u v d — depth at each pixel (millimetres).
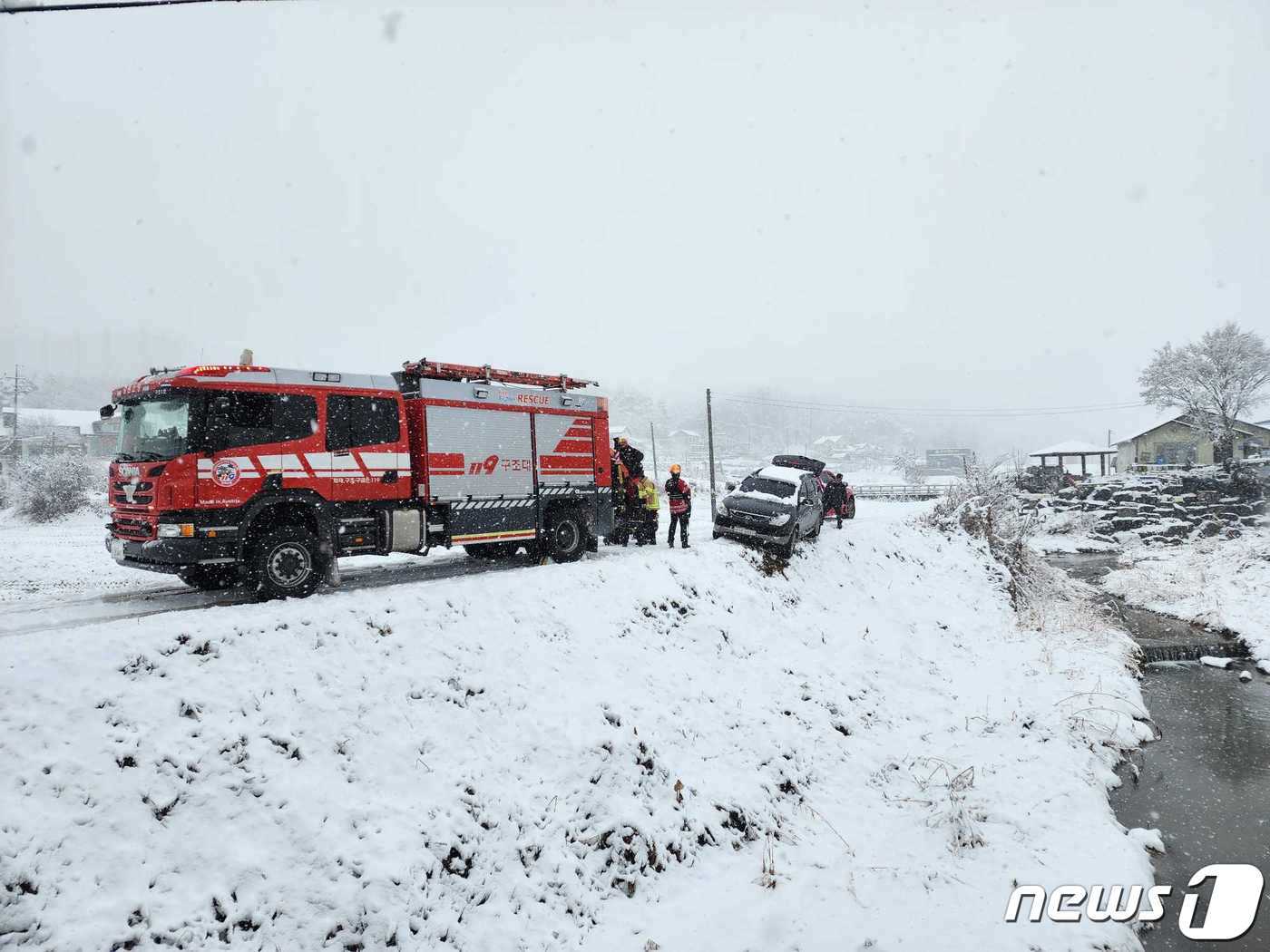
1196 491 34875
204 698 5938
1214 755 10398
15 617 7867
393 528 9602
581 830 6809
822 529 17406
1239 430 45562
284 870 5312
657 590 10531
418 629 7652
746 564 12930
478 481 10961
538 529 11938
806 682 10609
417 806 6160
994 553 20016
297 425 8766
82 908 4582
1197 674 14383
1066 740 10336
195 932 4785
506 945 5672
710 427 31984
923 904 6605
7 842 4598
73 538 24766
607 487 13383
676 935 6074
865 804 8562
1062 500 38125
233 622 6617
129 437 8609
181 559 7742
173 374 8133
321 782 5945
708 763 8227
